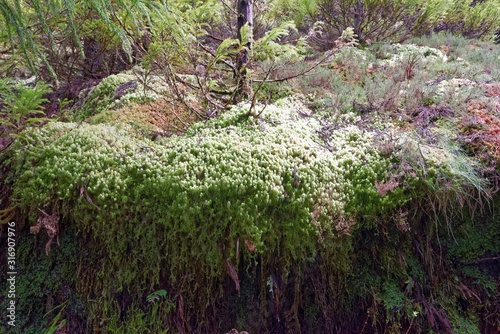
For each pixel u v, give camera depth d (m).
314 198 2.50
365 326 2.60
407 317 2.49
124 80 4.16
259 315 2.52
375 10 5.91
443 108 3.30
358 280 2.61
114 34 4.02
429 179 2.57
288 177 2.54
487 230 2.69
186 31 3.13
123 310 2.43
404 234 2.65
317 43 6.41
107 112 3.44
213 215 2.32
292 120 3.25
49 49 4.25
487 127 2.91
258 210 2.39
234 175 2.42
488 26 7.27
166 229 2.35
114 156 2.54
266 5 4.83
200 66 4.21
